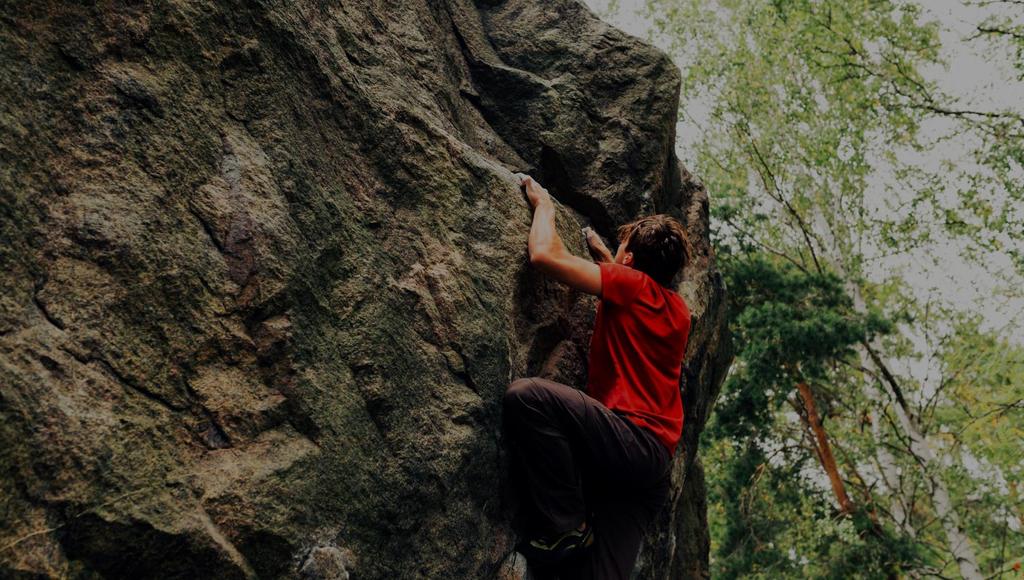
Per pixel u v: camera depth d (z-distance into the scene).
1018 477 14.22
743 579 13.09
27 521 1.76
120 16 2.30
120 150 2.20
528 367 3.38
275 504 2.18
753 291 12.95
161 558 1.95
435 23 4.08
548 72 4.55
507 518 3.06
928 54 12.31
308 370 2.42
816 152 13.53
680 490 4.79
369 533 2.46
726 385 13.01
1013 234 12.40
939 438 15.13
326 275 2.61
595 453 3.04
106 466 1.90
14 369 1.82
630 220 4.38
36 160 2.03
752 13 14.37
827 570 12.51
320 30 2.98
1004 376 13.20
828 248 14.58
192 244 2.27
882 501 14.80
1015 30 11.34
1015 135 11.65
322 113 2.83
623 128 4.50
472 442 2.86
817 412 13.98
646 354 3.24
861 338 11.92
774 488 13.55
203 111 2.43
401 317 2.79
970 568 12.62
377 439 2.56
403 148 3.10
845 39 12.11
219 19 2.54
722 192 13.75
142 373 2.06
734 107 14.49
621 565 3.19
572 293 3.74
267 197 2.48
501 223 3.35
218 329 2.25
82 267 2.03
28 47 2.09
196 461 2.10
